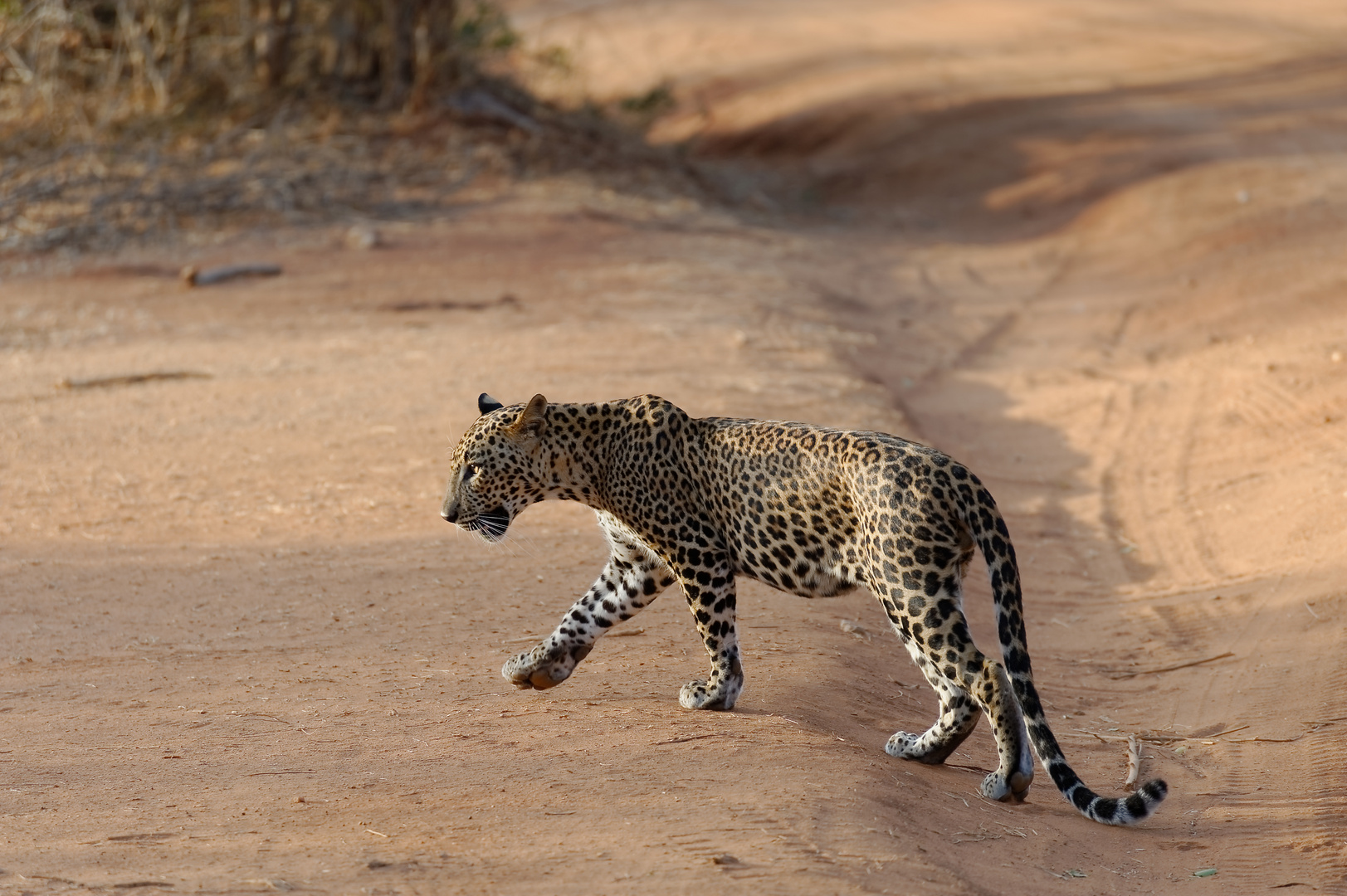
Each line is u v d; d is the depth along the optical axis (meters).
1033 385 19.59
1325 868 6.56
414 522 12.71
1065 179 36.22
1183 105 42.91
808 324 22.12
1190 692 9.40
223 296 24.30
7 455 15.24
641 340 20.28
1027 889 5.95
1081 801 6.61
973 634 10.55
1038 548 12.96
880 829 6.15
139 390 18.20
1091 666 10.07
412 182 33.22
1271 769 7.93
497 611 10.19
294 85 36.69
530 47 55.53
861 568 7.27
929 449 7.15
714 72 55.62
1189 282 25.25
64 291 24.58
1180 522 13.52
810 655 9.10
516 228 29.95
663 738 7.38
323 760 7.20
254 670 8.96
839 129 44.94
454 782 6.80
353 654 9.28
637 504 7.93
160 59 35.50
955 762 7.79
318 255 27.41
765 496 7.51
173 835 6.18
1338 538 11.85
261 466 14.63
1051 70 50.19
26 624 10.14
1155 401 18.08
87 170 30.91
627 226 30.83
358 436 15.62
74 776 7.06
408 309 23.30
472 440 8.08
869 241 32.81
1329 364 17.91
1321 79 45.44
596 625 8.43
